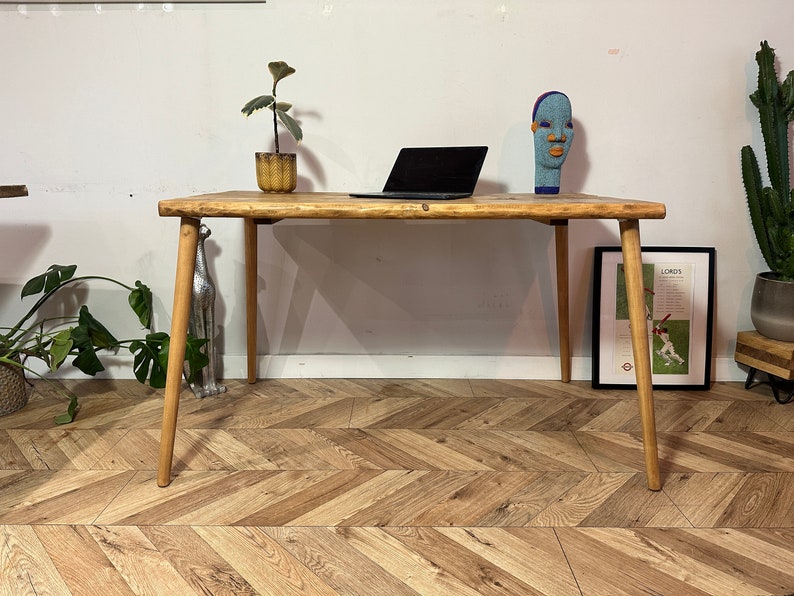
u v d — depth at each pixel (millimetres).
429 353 2148
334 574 1073
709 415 1807
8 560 1104
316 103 1976
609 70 1949
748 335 1999
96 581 1051
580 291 2092
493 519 1248
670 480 1410
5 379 1791
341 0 1911
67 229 2037
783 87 1882
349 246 2074
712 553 1136
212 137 1989
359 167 2016
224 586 1041
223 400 1917
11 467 1464
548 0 1910
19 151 1983
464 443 1609
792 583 1055
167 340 1801
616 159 2004
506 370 2143
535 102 1884
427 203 1334
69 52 1929
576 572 1080
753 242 2049
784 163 1907
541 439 1636
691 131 1983
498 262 2082
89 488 1365
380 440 1625
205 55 1940
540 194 1824
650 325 2041
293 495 1341
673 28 1924
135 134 1983
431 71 1954
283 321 2123
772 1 1899
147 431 1678
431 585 1044
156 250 2057
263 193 1806
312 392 1995
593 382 2047
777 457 1526
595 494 1347
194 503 1305
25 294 1837
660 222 2043
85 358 1809
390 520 1244
